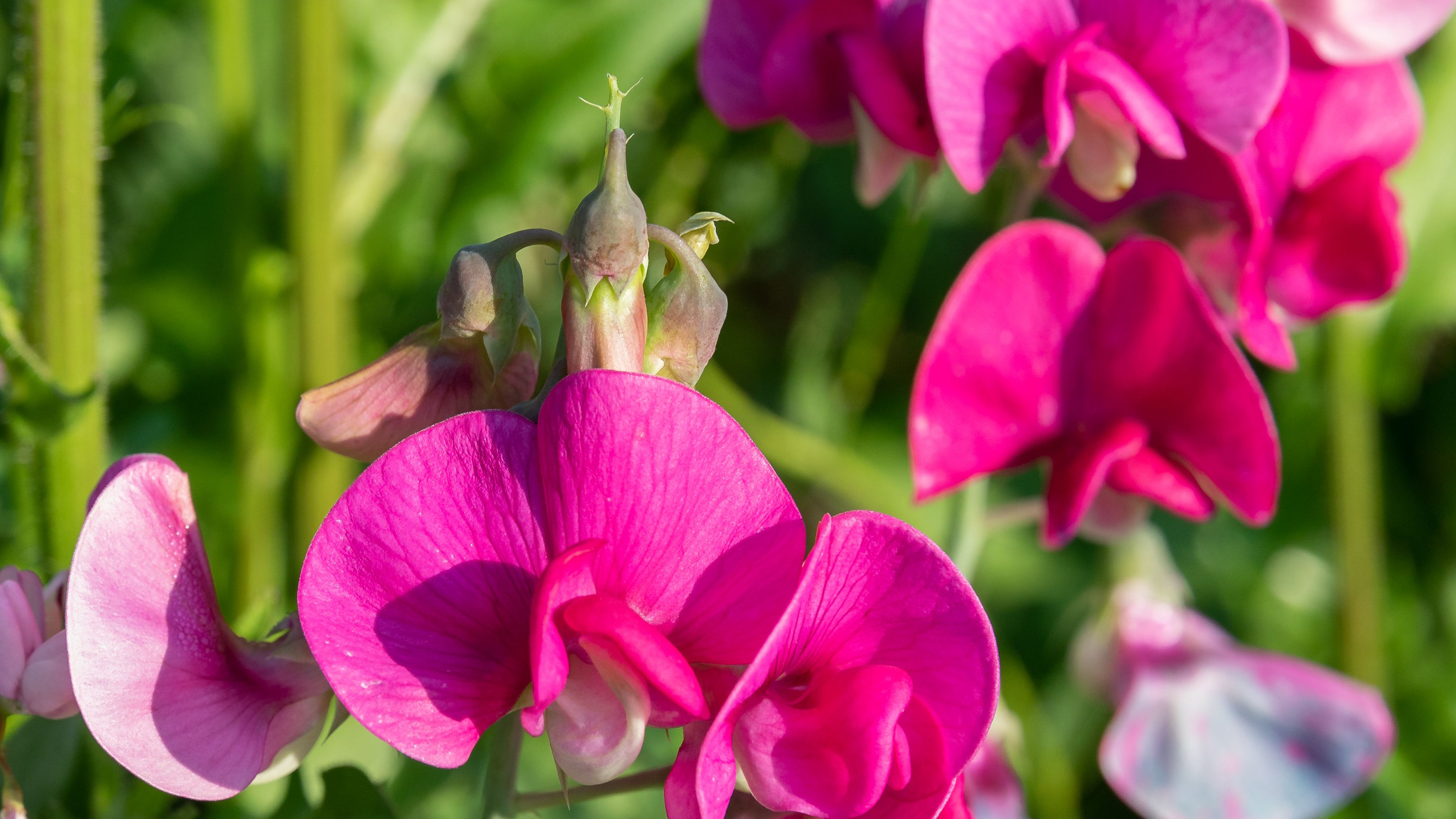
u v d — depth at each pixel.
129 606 0.22
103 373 0.26
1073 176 0.26
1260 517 0.25
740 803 0.22
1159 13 0.24
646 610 0.22
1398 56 0.26
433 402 0.22
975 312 0.25
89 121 0.25
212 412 0.30
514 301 0.22
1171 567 0.32
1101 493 0.26
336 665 0.21
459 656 0.22
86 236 0.25
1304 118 0.26
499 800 0.23
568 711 0.22
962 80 0.24
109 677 0.21
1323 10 0.25
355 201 0.30
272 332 0.29
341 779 0.23
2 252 0.27
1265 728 0.29
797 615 0.22
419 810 0.26
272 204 0.31
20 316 0.25
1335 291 0.26
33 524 0.25
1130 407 0.26
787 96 0.26
